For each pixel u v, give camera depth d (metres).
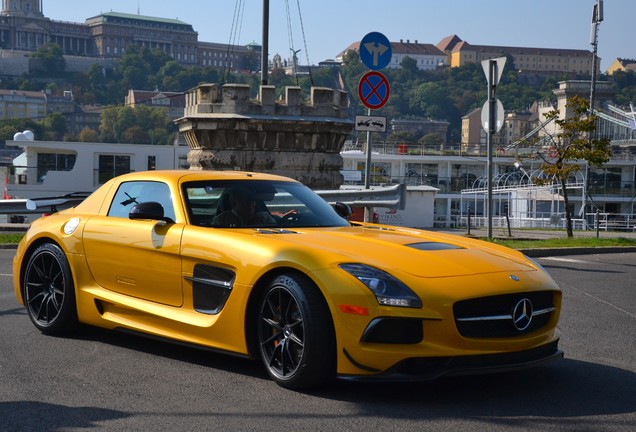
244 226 5.32
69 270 5.97
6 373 4.93
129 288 5.59
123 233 5.62
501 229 30.25
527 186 44.28
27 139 47.03
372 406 4.26
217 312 4.96
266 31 17.70
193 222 5.31
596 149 22.02
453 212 57.69
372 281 4.29
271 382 4.73
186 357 5.39
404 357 4.20
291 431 3.83
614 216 55.38
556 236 22.98
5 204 11.84
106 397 4.41
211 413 4.11
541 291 4.59
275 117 16.25
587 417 4.12
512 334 4.46
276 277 4.64
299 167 16.59
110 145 47.09
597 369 5.29
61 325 6.00
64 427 3.87
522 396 4.52
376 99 11.92
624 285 10.21
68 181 46.97
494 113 14.83
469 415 4.12
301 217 5.55
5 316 6.86
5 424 3.91
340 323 4.30
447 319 4.22
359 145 62.66
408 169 57.47
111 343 5.82
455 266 4.54
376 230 5.44
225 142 16.19
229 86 16.12
